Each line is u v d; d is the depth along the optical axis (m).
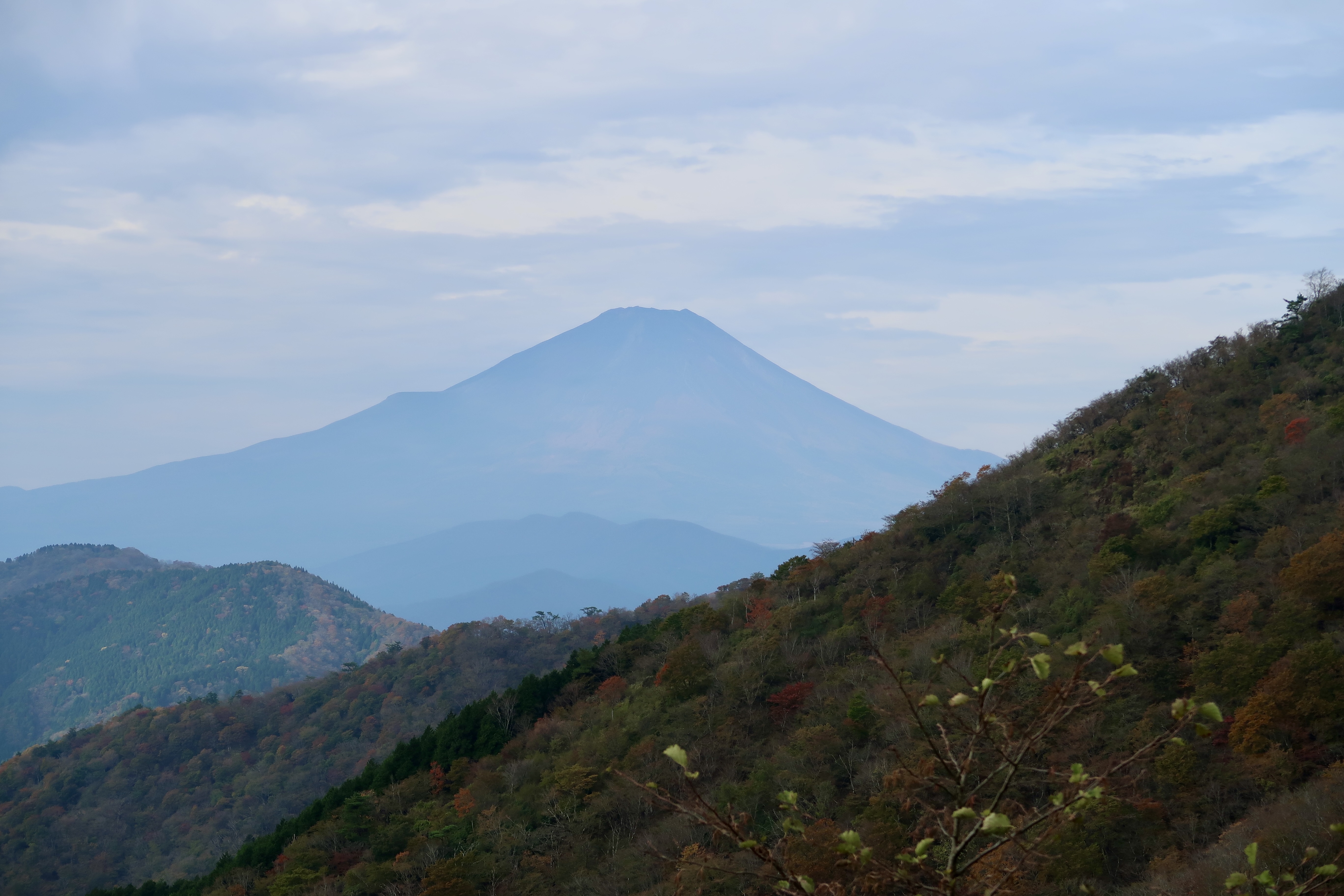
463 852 63.16
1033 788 33.16
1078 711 6.45
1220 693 50.03
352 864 70.62
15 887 138.25
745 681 74.69
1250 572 62.22
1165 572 69.31
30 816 156.38
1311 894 9.33
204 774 170.00
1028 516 96.88
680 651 83.25
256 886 74.75
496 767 82.19
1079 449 105.94
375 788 85.81
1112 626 59.19
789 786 54.75
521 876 58.78
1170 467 91.88
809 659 79.12
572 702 95.69
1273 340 104.00
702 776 63.88
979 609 66.75
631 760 68.06
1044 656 6.27
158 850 150.00
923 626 78.25
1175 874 36.84
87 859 148.25
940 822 6.91
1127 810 41.41
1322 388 89.81
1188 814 42.50
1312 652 46.59
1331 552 53.16
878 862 6.86
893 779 22.67
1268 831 35.59
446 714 170.88
